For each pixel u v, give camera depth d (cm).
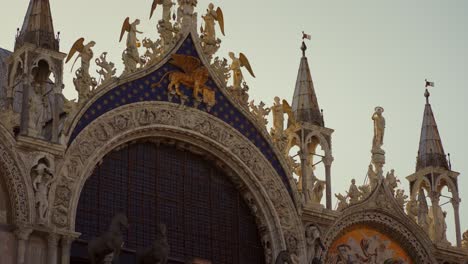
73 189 5606
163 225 5569
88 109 5841
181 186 6231
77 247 5675
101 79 5947
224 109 6394
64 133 5656
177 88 6225
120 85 6025
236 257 6294
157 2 6400
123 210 5944
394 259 6838
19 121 5650
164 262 5475
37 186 5456
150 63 6172
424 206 7150
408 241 6950
